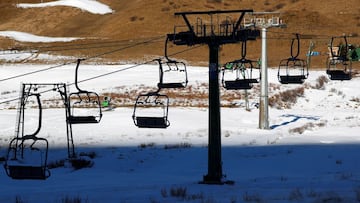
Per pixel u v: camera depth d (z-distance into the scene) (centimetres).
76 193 5566
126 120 14300
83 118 6888
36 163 8956
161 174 7844
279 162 8494
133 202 4759
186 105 18050
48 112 16288
